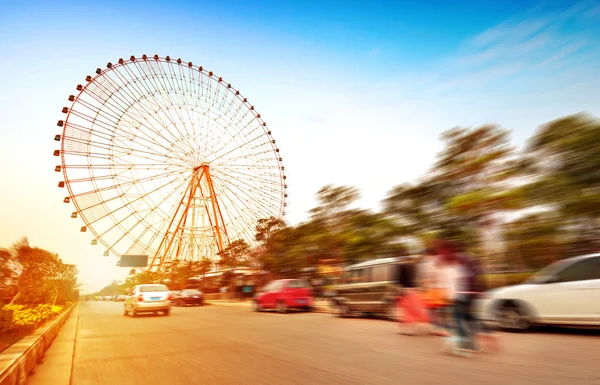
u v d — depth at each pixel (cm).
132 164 4125
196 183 4434
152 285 1900
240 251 4128
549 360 551
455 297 623
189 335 999
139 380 524
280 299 1791
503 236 1664
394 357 612
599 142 1321
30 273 1255
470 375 479
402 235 2033
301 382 478
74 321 1680
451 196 1770
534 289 830
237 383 486
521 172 1537
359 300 1340
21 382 480
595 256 782
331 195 2547
